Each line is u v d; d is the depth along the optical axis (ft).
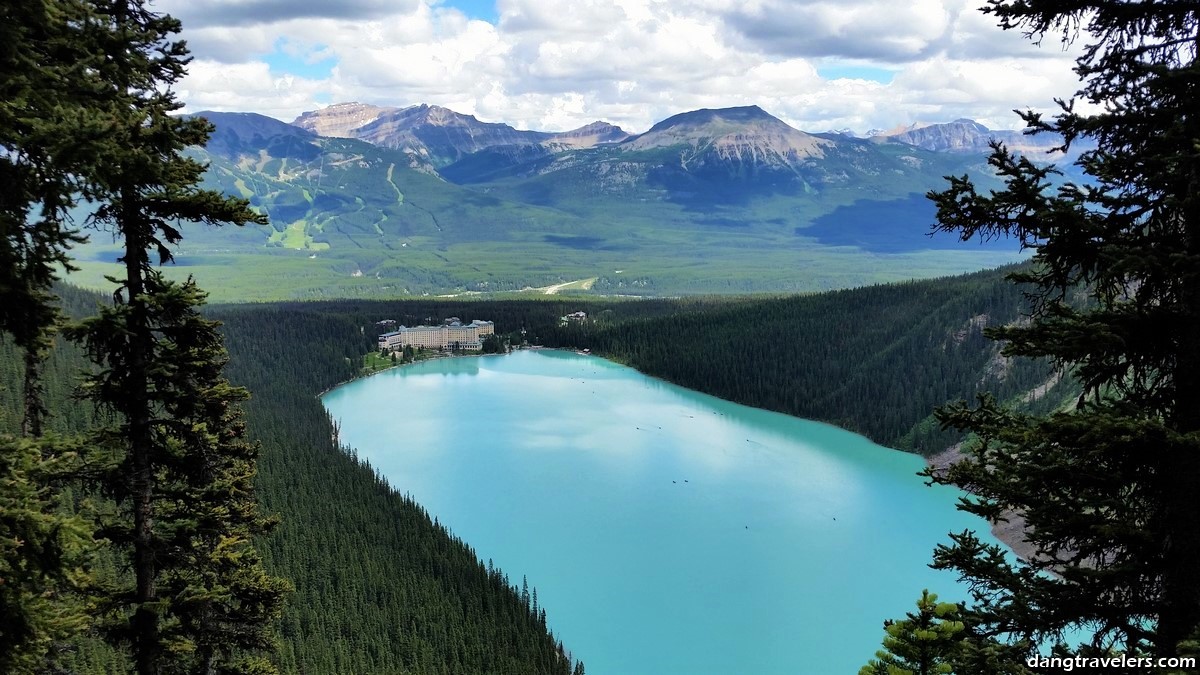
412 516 455.22
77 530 56.90
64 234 62.08
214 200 80.23
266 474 474.49
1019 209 61.05
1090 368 63.10
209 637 104.63
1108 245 57.00
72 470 81.51
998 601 65.98
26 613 55.42
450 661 321.32
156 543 89.86
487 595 374.22
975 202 61.67
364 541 406.62
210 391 90.27
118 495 87.71
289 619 324.80
